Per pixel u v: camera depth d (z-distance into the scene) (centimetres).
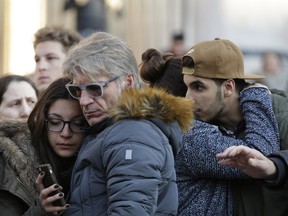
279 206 818
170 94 790
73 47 790
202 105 833
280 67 2219
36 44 1161
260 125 819
